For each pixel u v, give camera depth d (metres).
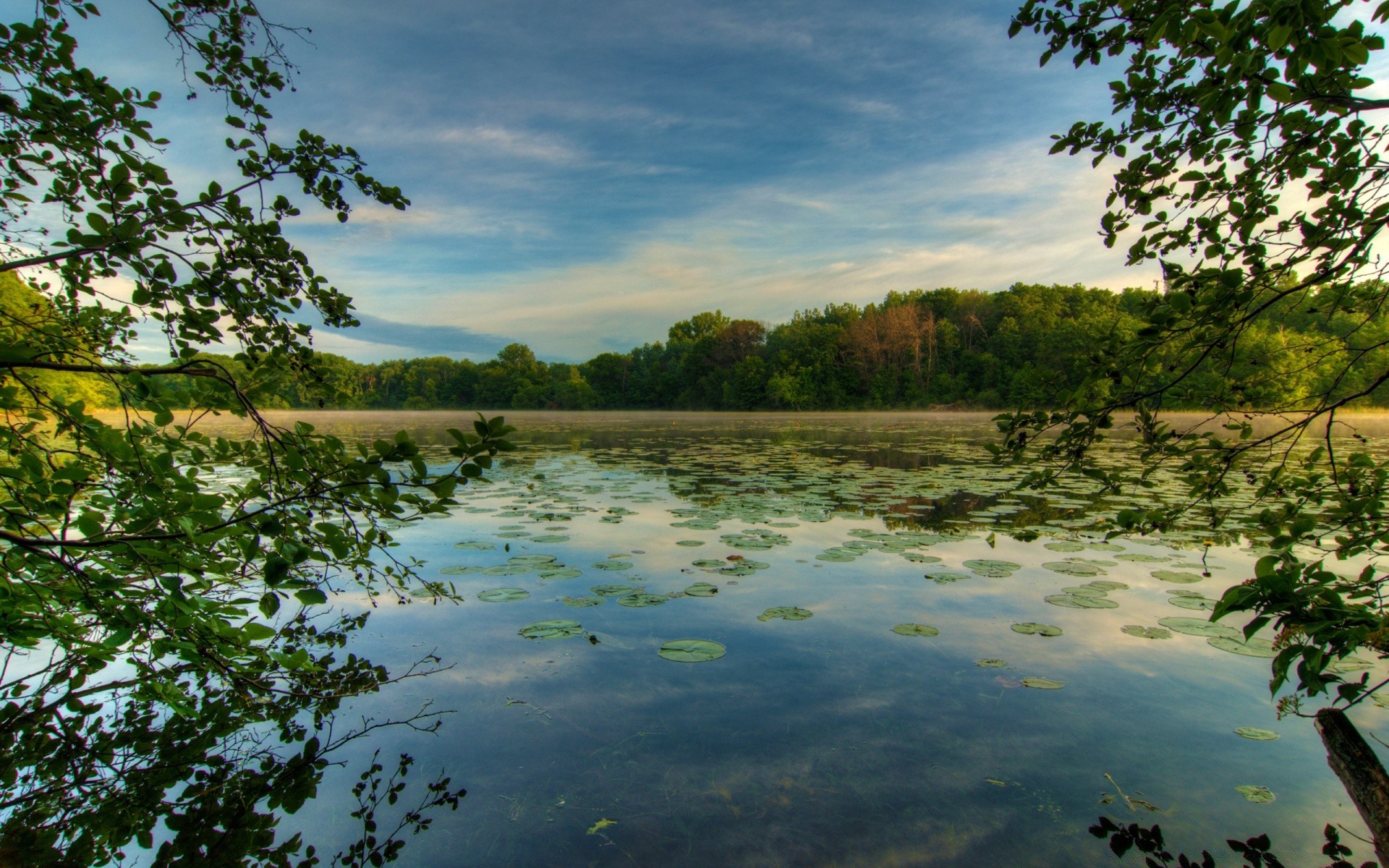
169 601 2.47
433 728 3.02
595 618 4.34
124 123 2.27
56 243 1.94
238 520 2.08
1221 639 3.93
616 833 2.32
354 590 4.95
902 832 2.31
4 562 2.44
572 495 9.39
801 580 5.13
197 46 2.38
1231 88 1.88
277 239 2.47
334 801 2.52
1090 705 3.17
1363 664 3.53
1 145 2.18
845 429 27.50
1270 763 2.70
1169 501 8.04
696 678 3.47
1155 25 1.78
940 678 3.45
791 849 2.22
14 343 2.19
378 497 2.04
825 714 3.11
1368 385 1.99
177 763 2.77
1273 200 2.12
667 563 5.65
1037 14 2.20
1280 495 2.22
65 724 3.07
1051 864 2.14
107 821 2.42
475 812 2.43
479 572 5.40
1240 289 1.96
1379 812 1.98
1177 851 2.21
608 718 3.08
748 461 13.96
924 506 8.22
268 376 2.69
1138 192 2.30
